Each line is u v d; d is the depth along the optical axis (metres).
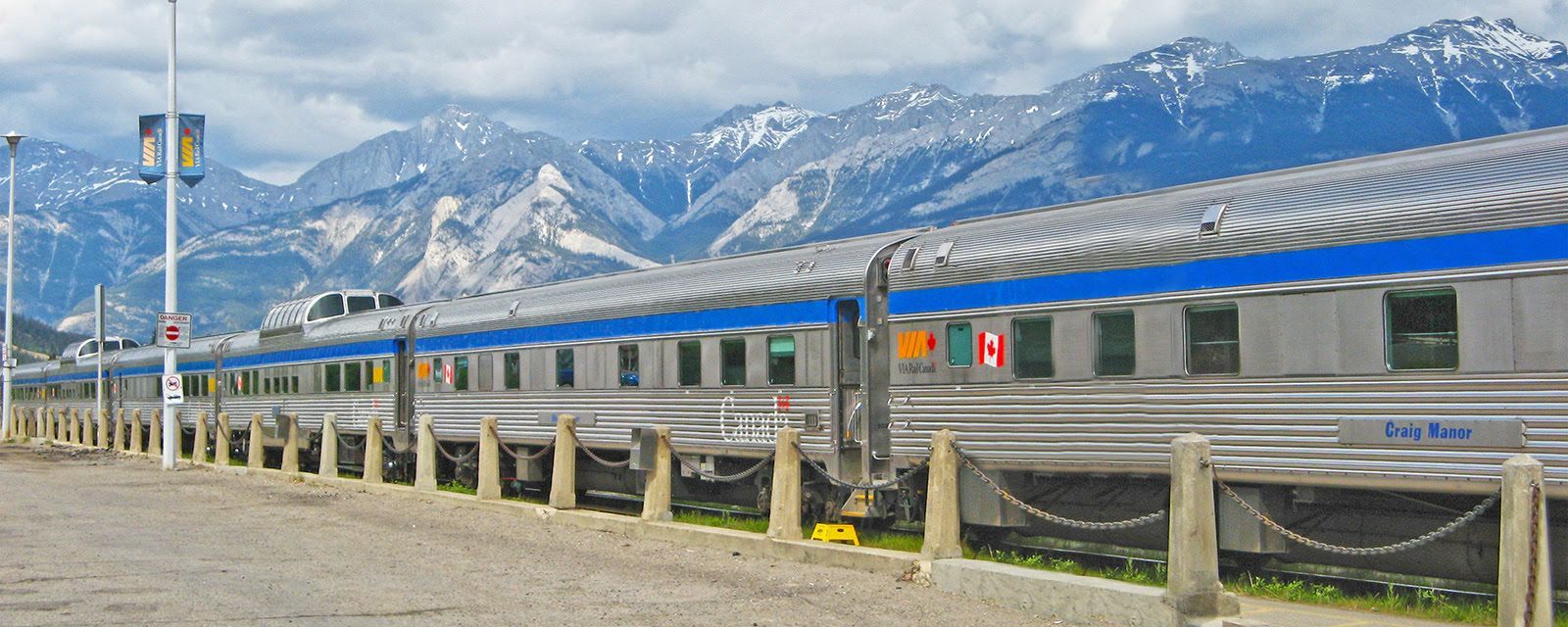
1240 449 12.55
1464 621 10.25
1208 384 12.85
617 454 22.41
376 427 24.59
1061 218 14.93
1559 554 10.92
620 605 11.65
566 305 22.84
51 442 50.16
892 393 16.39
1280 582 12.63
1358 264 11.77
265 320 36.53
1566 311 10.43
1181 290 13.14
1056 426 14.30
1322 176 12.66
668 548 15.58
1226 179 13.71
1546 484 10.46
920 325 16.02
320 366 31.91
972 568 11.92
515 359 24.20
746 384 18.64
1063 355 14.27
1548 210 10.61
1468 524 11.39
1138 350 13.52
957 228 16.45
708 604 11.70
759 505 18.80
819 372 17.39
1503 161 11.18
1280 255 12.34
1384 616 10.48
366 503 21.72
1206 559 10.06
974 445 15.24
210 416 39.34
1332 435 11.85
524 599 11.99
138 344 57.91
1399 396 11.41
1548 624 8.74
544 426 23.27
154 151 32.62
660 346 20.41
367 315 30.73
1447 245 11.20
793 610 11.41
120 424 42.41
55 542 16.20
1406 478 11.33
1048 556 14.89
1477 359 10.94
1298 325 12.17
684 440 19.81
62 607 11.33
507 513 19.66
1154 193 14.36
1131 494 14.21
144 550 15.41
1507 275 10.80
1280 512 12.73
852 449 17.28
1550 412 10.47
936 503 13.09
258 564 14.18
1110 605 10.50
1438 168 11.62
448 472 27.61
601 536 16.88
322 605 11.54
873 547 15.09
